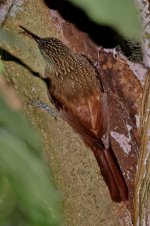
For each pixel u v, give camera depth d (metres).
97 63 4.46
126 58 4.43
